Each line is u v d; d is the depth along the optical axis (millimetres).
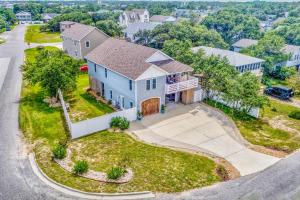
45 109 31031
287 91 37469
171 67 30984
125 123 26750
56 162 21094
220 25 94000
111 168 20281
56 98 33438
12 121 28078
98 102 33969
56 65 31375
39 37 83812
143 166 20719
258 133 26844
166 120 29016
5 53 58625
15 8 155250
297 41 70125
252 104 28766
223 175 19938
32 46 67812
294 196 17875
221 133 26516
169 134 26094
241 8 170500
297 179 19641
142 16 125688
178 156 22250
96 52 37031
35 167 20688
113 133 25984
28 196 17578
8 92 36094
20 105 32062
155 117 29719
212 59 35156
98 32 55594
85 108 31844
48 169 20219
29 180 19141
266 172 20438
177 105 33031
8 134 25516
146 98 29359
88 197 17516
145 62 29406
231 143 24719
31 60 52219
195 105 33125
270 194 18016
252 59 43781
